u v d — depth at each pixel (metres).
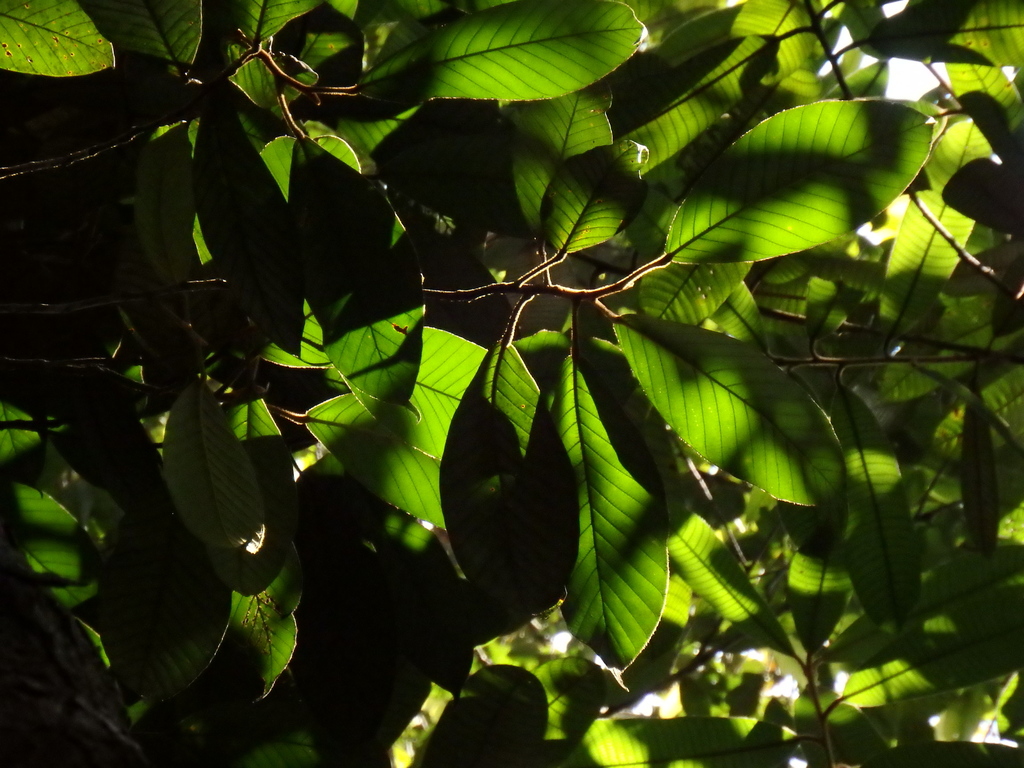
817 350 2.05
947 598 1.95
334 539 1.80
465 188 1.83
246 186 1.64
